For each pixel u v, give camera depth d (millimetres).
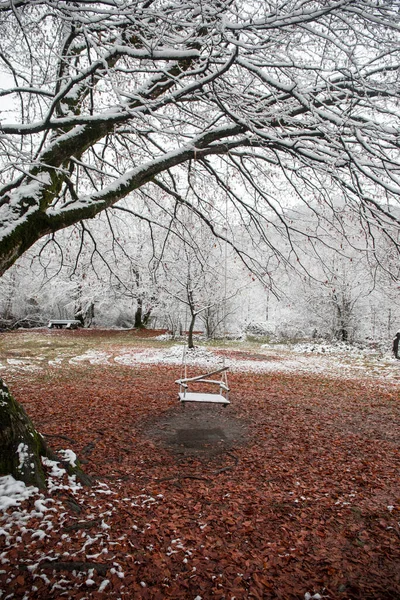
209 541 3443
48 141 5773
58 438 5957
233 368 15406
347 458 5695
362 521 3904
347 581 3004
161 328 35969
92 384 11047
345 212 5891
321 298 23312
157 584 2836
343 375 14242
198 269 18078
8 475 3777
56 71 5348
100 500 3953
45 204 4430
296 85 3977
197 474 5004
